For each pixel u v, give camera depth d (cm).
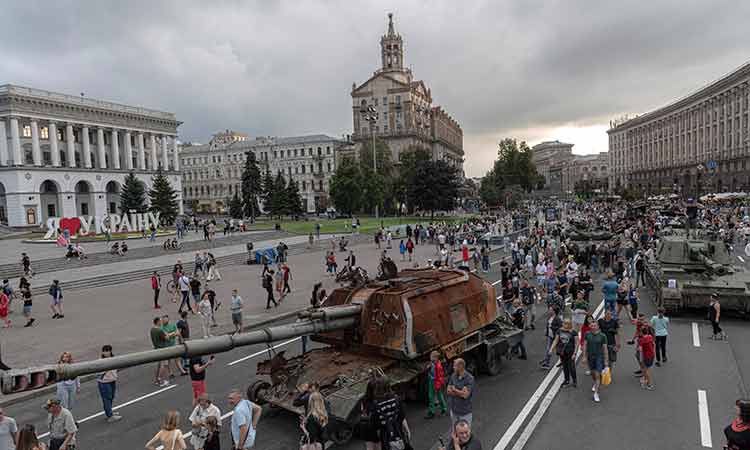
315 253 4597
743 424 680
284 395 1093
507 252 4191
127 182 7975
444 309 1252
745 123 9494
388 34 12362
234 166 13638
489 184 11238
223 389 1348
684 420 1059
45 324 2155
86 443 1056
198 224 8019
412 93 11425
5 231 7481
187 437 1070
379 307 1178
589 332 1195
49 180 8469
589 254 3197
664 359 1417
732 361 1414
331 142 12569
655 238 3478
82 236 5825
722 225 4616
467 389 896
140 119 9950
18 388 620
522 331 1497
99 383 1166
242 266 3938
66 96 8706
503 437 1006
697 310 2022
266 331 962
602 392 1229
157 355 770
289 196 8694
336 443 1011
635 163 15938
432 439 1005
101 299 2720
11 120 7988
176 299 2656
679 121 12794
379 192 7956
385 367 1134
